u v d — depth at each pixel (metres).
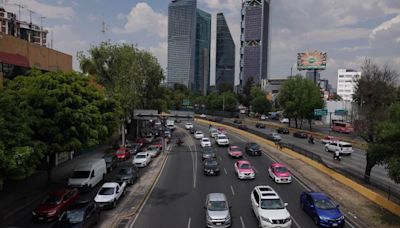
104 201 24.27
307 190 29.66
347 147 48.84
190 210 24.36
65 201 23.62
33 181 33.16
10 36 34.09
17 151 18.56
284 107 86.56
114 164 39.59
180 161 44.41
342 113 76.25
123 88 55.38
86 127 27.80
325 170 35.25
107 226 21.30
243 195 28.11
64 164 42.44
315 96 81.00
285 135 74.75
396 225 21.36
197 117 125.12
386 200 24.55
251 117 128.88
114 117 35.91
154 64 68.94
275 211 20.73
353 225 21.48
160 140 59.91
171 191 29.56
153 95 69.81
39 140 26.14
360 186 28.33
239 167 34.78
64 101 27.17
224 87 186.88
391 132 21.78
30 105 26.39
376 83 58.81
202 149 51.03
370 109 40.34
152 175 35.97
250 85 170.62
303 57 120.06
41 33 124.94
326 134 72.75
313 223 21.58
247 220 22.17
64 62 46.53
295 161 41.94
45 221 21.97
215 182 32.69
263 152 51.31
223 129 86.62
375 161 25.28
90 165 31.02
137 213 23.78
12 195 28.36
